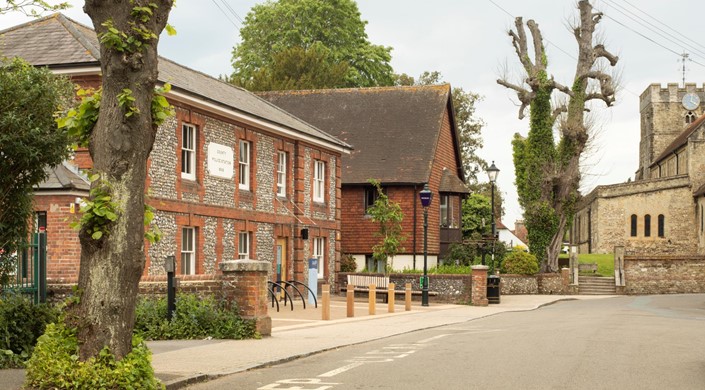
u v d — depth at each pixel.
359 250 43.72
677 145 70.19
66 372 9.17
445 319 23.81
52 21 24.62
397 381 10.77
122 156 9.34
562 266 56.62
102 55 9.42
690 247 60.38
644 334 17.92
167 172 24.34
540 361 12.87
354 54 61.38
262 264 17.16
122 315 9.37
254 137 29.89
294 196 33.25
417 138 45.75
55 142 13.52
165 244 24.19
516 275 45.19
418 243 43.16
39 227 20.70
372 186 43.72
